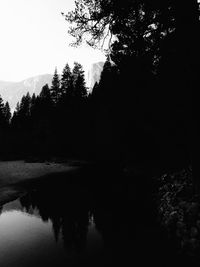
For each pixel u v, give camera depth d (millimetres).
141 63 11484
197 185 10266
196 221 8930
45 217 14031
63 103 63219
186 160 16203
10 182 25500
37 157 55531
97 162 48906
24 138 62281
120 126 28016
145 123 18859
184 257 8414
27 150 60312
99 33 10734
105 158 48438
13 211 15344
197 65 9070
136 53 11664
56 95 67125
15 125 70062
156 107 13852
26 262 8703
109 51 12312
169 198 12938
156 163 26141
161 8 9242
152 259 8633
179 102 10891
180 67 9719
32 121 67875
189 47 8977
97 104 58469
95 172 34375
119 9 9883
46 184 24719
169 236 10320
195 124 9727
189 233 8914
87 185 24016
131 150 31469
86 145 58875
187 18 8812
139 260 8633
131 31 10742
